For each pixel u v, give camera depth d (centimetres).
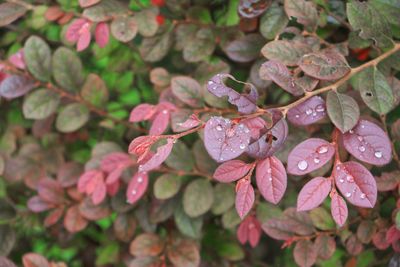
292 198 62
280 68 49
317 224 57
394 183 54
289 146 56
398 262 54
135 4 66
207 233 69
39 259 59
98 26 59
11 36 72
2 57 72
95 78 65
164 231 67
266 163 47
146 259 63
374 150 48
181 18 65
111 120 67
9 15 60
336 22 60
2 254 67
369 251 61
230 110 58
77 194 67
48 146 72
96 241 76
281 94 65
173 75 63
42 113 64
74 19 62
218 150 45
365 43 56
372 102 50
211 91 47
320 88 53
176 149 62
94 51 67
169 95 61
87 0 57
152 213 64
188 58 62
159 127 56
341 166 48
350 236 57
